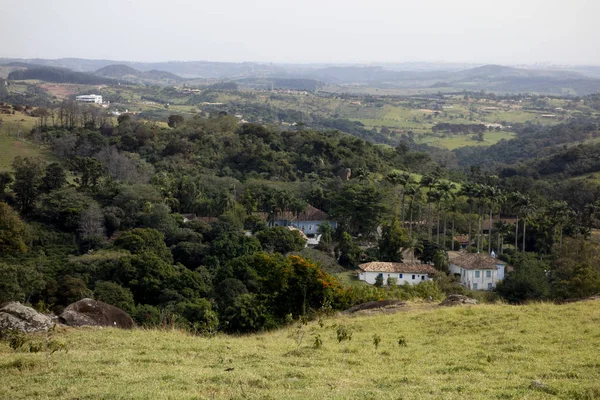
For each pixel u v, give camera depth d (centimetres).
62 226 8119
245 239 7375
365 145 14175
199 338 2278
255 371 1706
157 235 7188
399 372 1728
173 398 1396
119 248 6856
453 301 3067
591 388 1486
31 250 7119
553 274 6594
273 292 3381
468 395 1435
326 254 8081
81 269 6069
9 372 1666
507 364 1805
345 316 2928
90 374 1644
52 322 2262
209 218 9150
